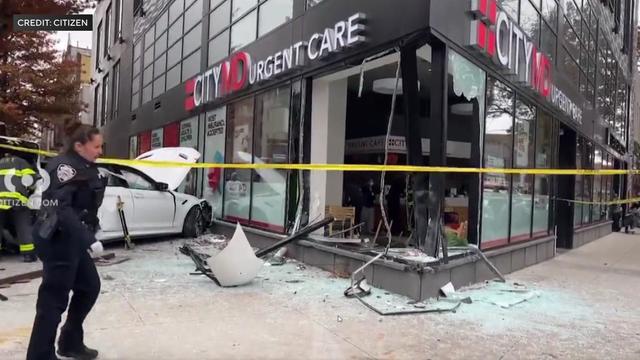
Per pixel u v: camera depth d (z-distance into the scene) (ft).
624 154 74.49
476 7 21.09
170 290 19.81
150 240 32.76
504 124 26.30
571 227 40.78
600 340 15.75
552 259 33.55
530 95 29.45
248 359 13.05
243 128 34.27
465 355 13.97
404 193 35.29
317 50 25.31
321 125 27.61
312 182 27.32
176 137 48.37
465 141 40.93
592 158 50.03
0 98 49.90
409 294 19.43
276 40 29.68
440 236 20.38
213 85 38.27
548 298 21.12
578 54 42.55
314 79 27.20
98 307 17.12
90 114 107.34
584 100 44.45
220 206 37.14
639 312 19.39
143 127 60.08
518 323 17.19
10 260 24.48
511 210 27.50
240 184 34.19
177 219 32.53
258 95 32.19
